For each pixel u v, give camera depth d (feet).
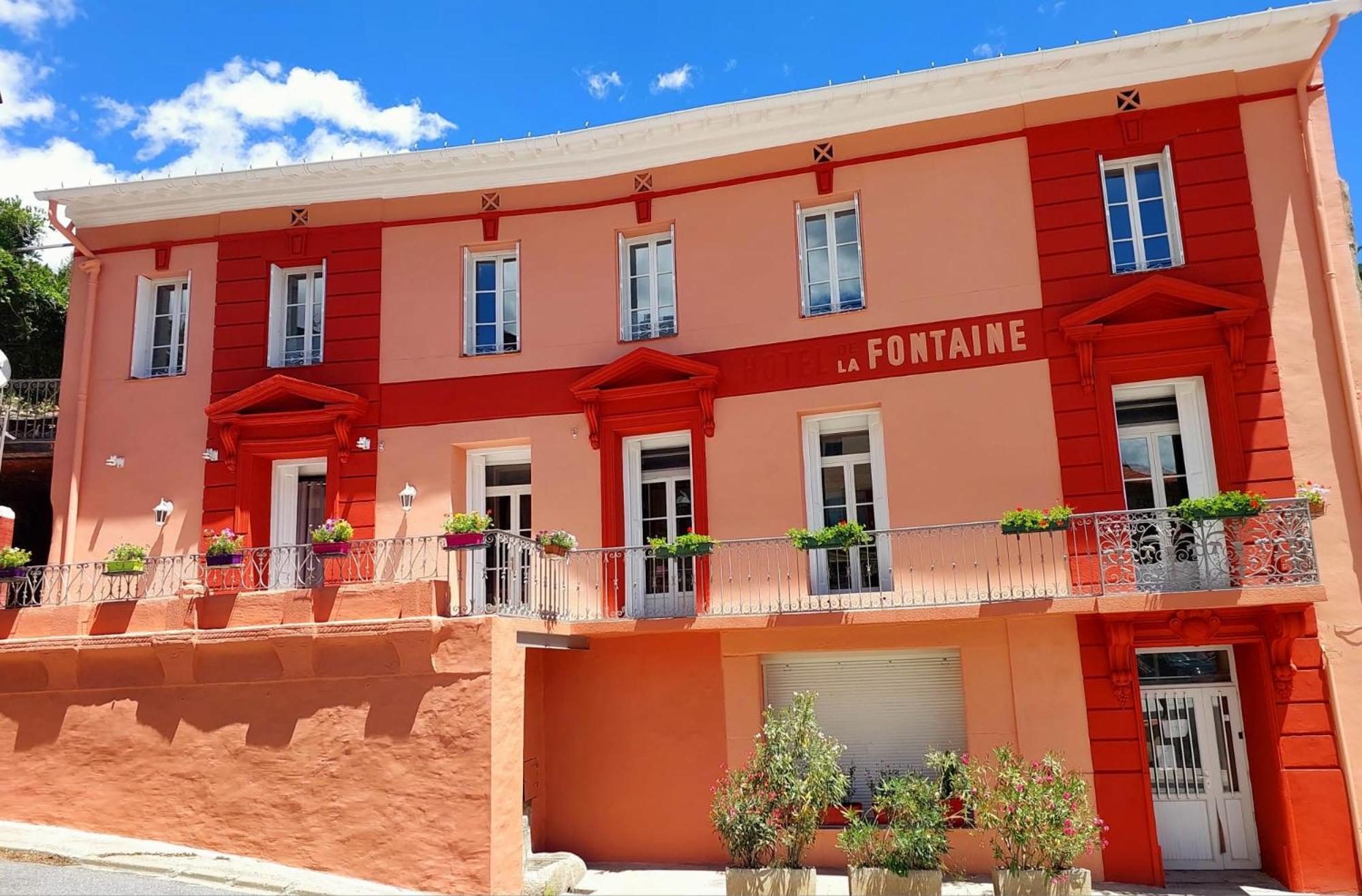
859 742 42.45
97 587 49.42
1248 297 40.52
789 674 43.78
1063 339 42.88
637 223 49.01
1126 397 43.32
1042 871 33.83
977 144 45.32
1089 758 39.22
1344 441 39.45
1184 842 39.86
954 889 36.78
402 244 51.16
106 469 51.26
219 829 36.86
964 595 41.73
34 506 63.52
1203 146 42.78
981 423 43.19
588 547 46.26
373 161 50.03
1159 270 42.24
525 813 42.32
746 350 46.42
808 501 45.11
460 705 35.73
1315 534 38.93
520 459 50.01
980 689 40.81
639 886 38.40
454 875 34.47
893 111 45.93
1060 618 40.40
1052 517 38.86
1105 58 43.09
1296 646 38.14
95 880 32.17
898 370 44.50
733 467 45.55
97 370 52.54
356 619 37.14
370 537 48.34
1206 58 42.75
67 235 53.16
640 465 48.37
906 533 42.93
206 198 52.49
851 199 47.26
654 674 44.42
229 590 43.80
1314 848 36.73
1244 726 40.47
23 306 72.43
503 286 51.11
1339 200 41.29
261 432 50.21
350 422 49.32
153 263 53.21
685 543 42.68
